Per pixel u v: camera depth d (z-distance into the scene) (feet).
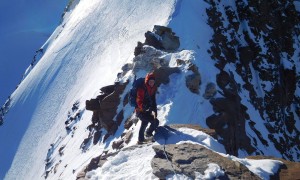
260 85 106.11
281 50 121.80
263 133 86.94
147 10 127.85
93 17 167.94
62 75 153.99
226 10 115.24
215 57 91.86
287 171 32.04
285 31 126.52
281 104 108.47
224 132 60.39
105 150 65.57
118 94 70.38
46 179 93.56
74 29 178.09
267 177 30.53
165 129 40.47
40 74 169.48
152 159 32.40
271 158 35.70
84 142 80.59
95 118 82.38
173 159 31.30
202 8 106.22
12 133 153.38
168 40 81.87
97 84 115.55
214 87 65.00
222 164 29.96
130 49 115.85
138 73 70.85
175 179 29.55
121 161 35.81
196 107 60.08
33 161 123.03
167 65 68.49
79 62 147.84
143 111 39.01
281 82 113.80
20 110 160.45
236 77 94.89
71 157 84.74
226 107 64.13
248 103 91.61
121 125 67.51
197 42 91.81
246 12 118.21
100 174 34.53
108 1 167.73
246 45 112.27
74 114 113.60
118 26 139.13
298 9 131.54
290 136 104.78
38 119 143.95
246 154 65.98
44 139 128.77
